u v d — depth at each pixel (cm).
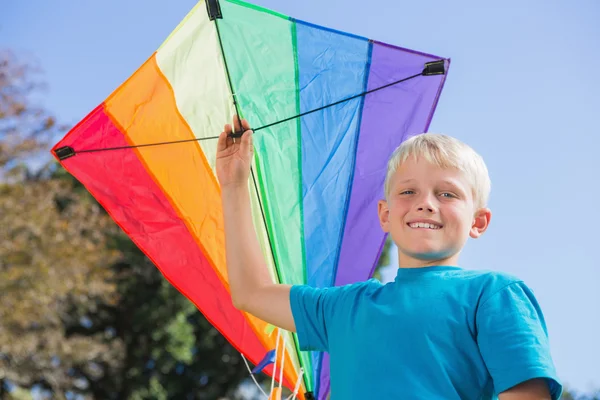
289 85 333
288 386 320
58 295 1600
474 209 240
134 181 332
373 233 332
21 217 1521
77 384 1758
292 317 259
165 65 330
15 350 1478
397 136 333
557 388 203
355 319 231
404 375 211
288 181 330
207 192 330
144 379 1864
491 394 212
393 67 333
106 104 330
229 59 329
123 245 1847
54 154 330
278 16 328
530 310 211
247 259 281
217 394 1919
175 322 1852
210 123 332
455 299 217
